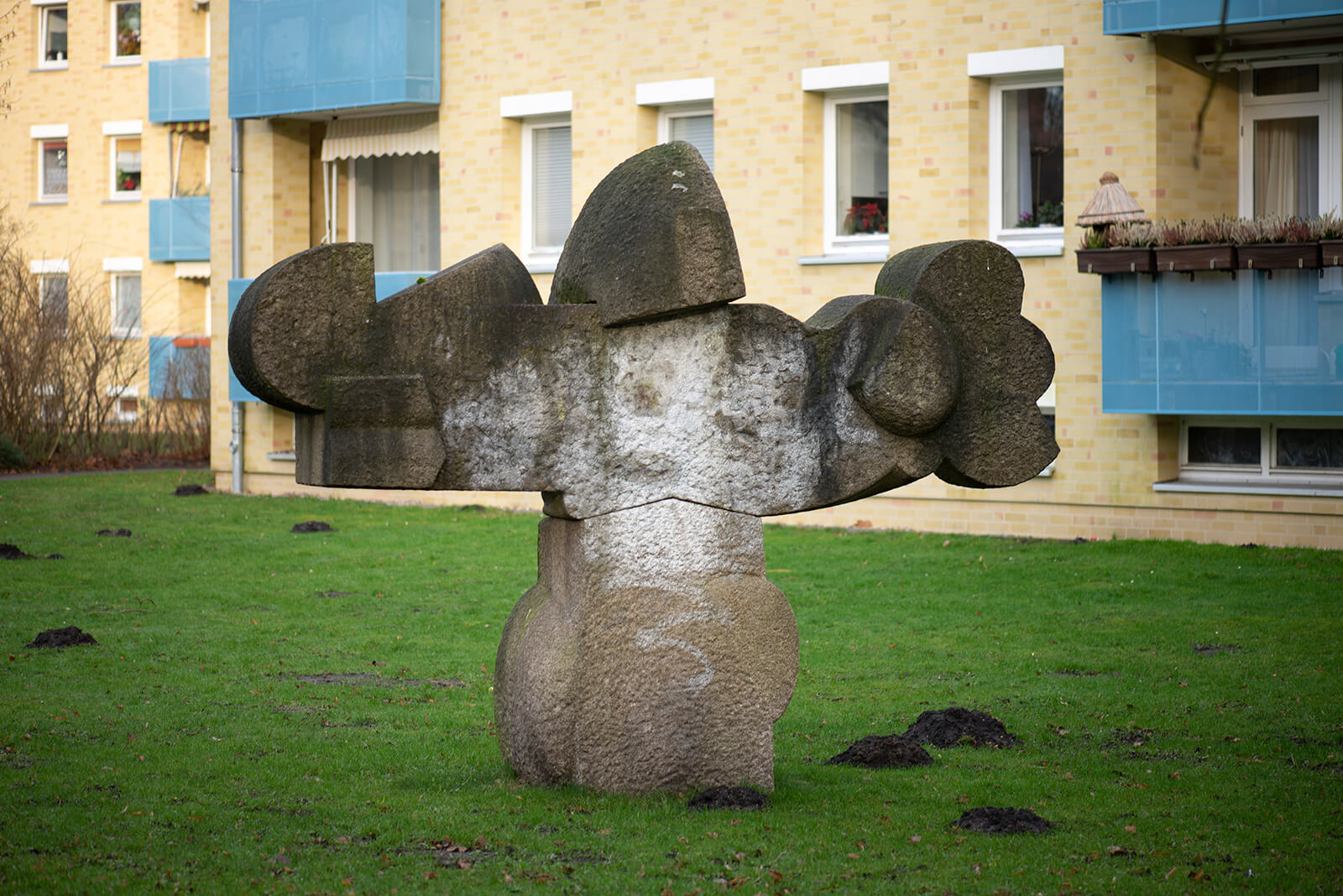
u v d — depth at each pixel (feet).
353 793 23.95
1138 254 52.21
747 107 64.90
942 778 24.97
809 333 22.74
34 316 96.17
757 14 64.34
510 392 21.72
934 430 22.81
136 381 108.06
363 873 19.90
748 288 65.36
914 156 60.85
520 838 21.04
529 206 73.20
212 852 20.80
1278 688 31.81
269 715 30.01
